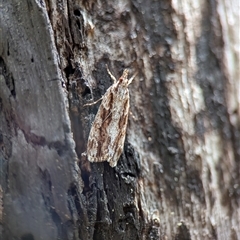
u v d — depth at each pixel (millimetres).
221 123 143
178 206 141
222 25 143
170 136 141
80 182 135
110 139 137
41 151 135
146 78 141
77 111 137
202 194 142
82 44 138
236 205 144
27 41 134
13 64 135
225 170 143
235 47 144
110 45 140
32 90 135
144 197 139
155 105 141
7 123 137
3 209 138
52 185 135
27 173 136
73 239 136
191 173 142
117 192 137
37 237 137
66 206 135
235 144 144
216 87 143
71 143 133
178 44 141
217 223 143
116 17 140
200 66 142
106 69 140
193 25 142
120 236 137
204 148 142
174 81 141
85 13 138
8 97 136
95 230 137
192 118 142
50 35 132
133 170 139
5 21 134
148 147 141
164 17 140
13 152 137
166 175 141
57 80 133
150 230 139
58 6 136
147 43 141
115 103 137
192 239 142
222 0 143
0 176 138
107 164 137
